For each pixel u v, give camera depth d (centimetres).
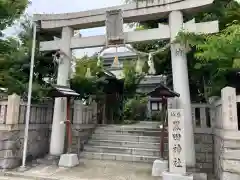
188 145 615
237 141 467
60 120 771
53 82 970
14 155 685
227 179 464
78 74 1118
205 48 608
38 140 815
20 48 855
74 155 698
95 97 1193
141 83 1847
